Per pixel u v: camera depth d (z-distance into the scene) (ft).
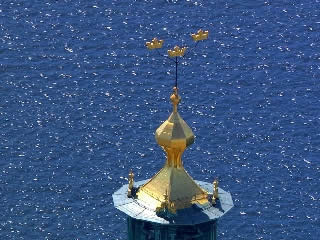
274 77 631.15
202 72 633.20
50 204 510.58
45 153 554.46
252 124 578.66
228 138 564.30
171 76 629.10
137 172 536.83
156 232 162.30
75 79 630.74
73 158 549.95
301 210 504.02
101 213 502.38
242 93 610.24
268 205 506.48
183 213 162.20
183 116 586.45
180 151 164.86
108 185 526.57
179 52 166.91
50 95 613.93
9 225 497.05
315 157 549.95
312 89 619.26
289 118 586.45
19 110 597.11
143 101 602.85
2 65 645.92
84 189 522.47
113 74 634.43
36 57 655.76
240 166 540.93
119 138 565.94
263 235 485.15
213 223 164.14
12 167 542.16
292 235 486.79
